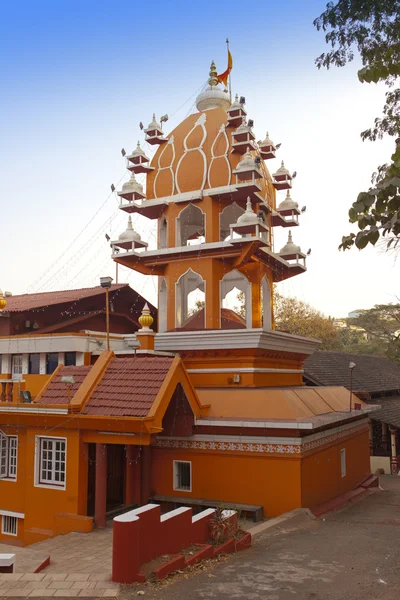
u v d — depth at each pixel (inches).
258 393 594.9
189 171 721.6
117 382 540.4
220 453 571.2
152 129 764.0
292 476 535.8
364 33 344.2
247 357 635.5
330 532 466.9
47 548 441.1
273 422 538.0
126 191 725.9
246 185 665.6
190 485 582.9
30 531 527.8
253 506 540.7
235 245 670.5
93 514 554.3
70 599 291.9
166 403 515.5
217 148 716.0
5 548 460.1
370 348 2239.2
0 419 565.0
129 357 616.1
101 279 609.0
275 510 538.6
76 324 845.2
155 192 743.7
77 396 530.0
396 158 261.9
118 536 319.0
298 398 614.5
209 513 407.5
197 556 359.3
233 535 405.1
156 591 304.0
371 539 440.5
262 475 548.7
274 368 698.8
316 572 345.4
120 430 502.0
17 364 699.4
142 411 495.8
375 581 327.3
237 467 561.6
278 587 314.8
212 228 699.4
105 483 521.7
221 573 340.2
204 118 759.7
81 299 839.1
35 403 536.7
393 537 448.8
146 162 761.0
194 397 572.4
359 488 740.7
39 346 661.9
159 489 597.3
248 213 654.5
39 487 537.0
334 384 1163.9
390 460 1024.9
